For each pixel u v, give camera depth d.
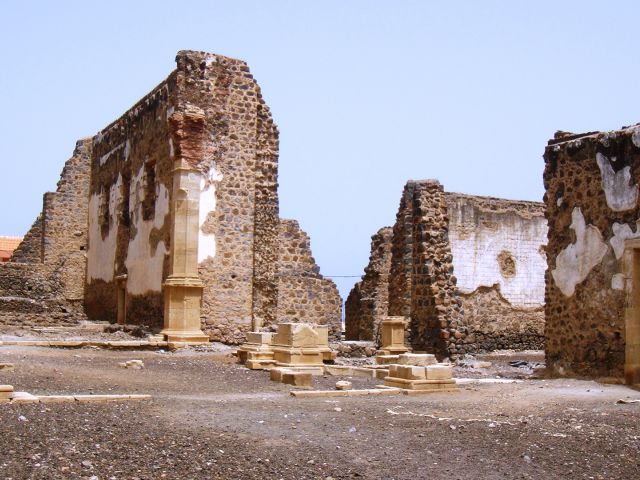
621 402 11.95
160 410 10.19
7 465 7.04
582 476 7.58
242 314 23.98
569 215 16.86
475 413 10.93
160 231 24.62
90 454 7.55
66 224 35.34
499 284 27.42
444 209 24.28
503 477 7.49
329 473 7.40
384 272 29.88
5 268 34.38
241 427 9.16
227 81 24.48
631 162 15.43
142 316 25.84
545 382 15.38
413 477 7.39
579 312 16.47
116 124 31.14
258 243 24.42
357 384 15.25
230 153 24.31
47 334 24.66
